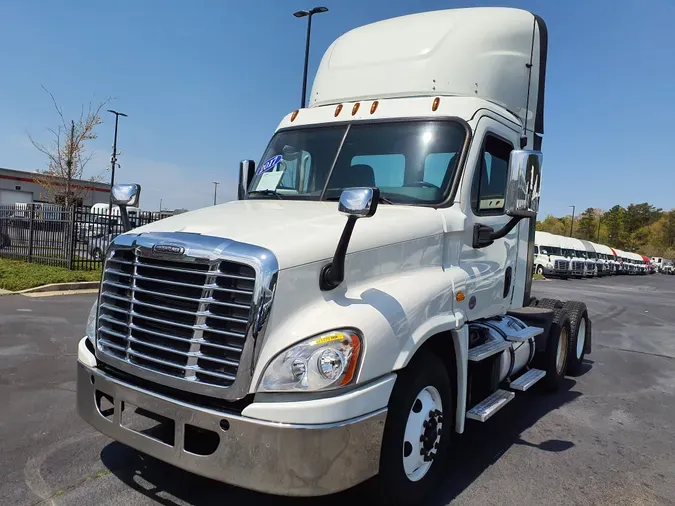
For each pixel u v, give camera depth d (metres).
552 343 6.39
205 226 3.21
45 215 15.71
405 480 3.29
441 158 4.09
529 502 3.72
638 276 60.31
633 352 9.62
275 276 2.77
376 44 5.09
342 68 5.14
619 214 122.31
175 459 2.92
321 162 4.48
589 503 3.76
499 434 5.07
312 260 2.94
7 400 5.12
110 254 3.35
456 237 3.99
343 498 3.49
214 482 3.70
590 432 5.24
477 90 4.72
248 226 3.19
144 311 3.11
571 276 41.16
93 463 3.90
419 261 3.63
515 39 5.14
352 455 2.79
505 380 5.75
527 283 5.71
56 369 6.16
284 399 2.71
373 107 4.52
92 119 25.22
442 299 3.57
